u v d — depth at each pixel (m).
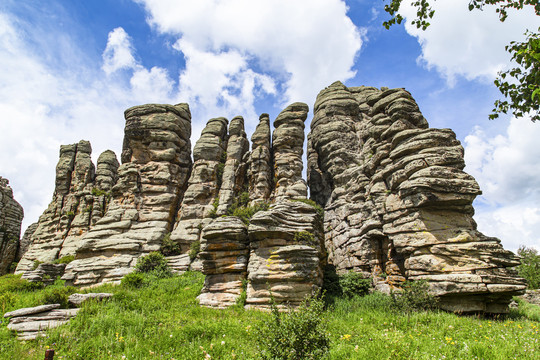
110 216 34.75
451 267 18.66
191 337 11.59
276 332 8.38
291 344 7.90
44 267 30.69
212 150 40.28
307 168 43.03
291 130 38.34
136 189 36.50
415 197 20.78
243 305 18.75
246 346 10.25
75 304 17.03
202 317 15.52
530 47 7.00
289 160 37.06
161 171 37.81
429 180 20.19
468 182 20.28
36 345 11.23
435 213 20.62
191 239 33.59
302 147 38.66
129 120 39.75
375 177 26.48
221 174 39.66
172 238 33.69
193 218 35.62
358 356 9.06
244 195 37.03
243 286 20.03
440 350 9.52
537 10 7.41
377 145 26.98
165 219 35.72
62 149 49.56
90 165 47.81
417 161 21.66
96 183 45.50
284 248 19.17
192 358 9.56
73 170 48.44
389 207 22.86
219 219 22.34
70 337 11.38
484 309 17.75
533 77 7.68
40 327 12.80
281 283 18.62
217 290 20.30
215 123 43.09
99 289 23.02
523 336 10.66
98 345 10.66
